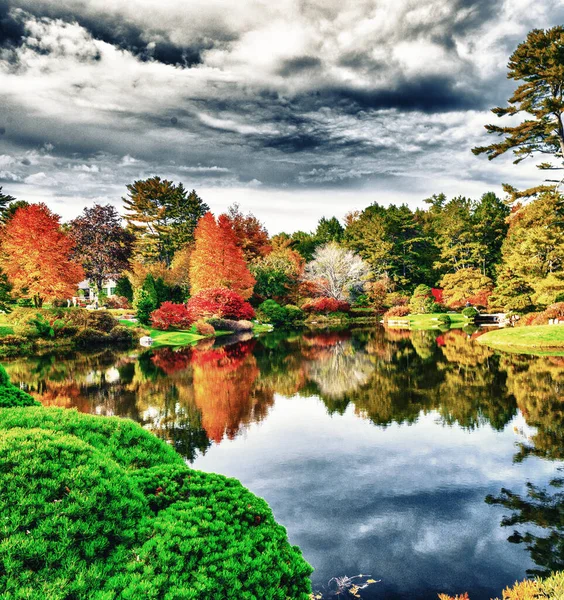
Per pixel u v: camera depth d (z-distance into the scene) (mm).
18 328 32688
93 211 62812
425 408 14734
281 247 71500
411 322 49625
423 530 7422
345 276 61062
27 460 4570
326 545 7066
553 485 8805
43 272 40062
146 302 40031
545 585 5602
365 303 62562
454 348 28641
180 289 55656
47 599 3518
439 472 9633
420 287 56188
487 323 46531
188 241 72688
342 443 11625
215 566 4082
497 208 68250
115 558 4086
